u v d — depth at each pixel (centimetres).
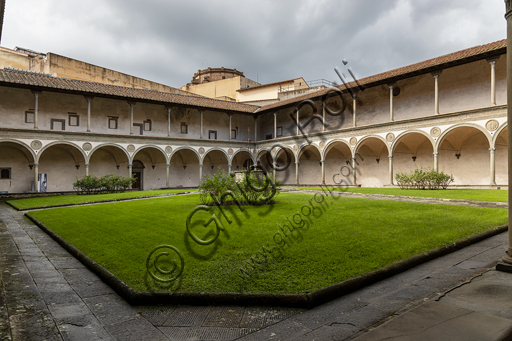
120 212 1282
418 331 295
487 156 2511
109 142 3025
